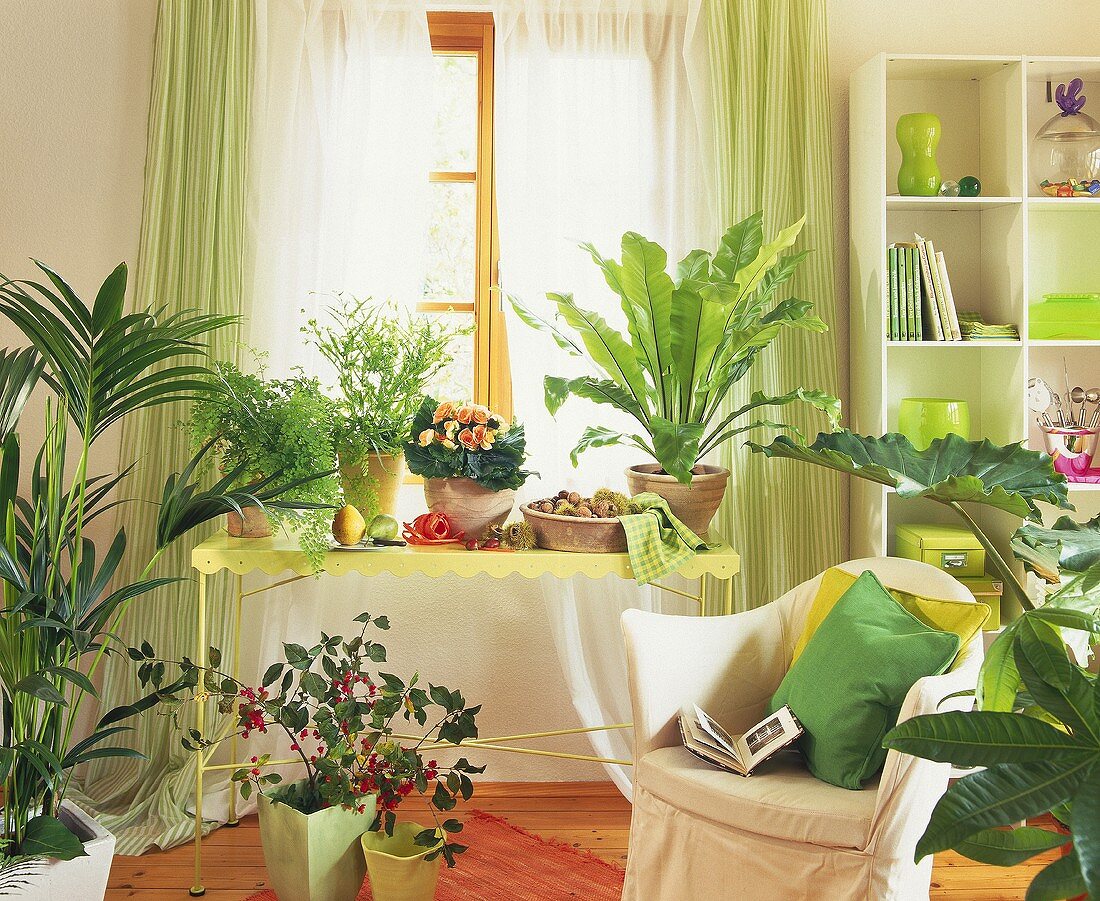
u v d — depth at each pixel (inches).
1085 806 43.9
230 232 112.0
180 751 111.9
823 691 79.3
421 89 114.0
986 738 50.3
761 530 115.6
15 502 87.5
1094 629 54.5
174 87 111.9
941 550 106.8
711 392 108.0
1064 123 110.7
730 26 114.6
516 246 114.4
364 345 105.1
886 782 69.6
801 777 78.5
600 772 120.8
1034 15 119.8
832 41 119.3
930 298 108.7
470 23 119.7
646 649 85.7
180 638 112.7
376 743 90.7
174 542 112.5
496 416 103.2
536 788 118.5
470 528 102.7
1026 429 108.6
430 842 86.0
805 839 71.7
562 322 114.8
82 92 115.7
